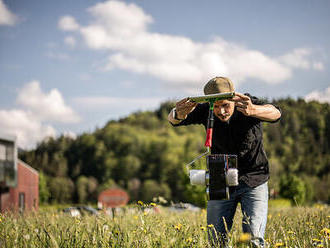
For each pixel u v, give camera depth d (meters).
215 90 3.31
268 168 3.60
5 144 30.19
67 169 152.00
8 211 5.88
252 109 3.19
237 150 3.52
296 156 100.19
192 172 3.25
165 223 4.41
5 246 3.35
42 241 3.37
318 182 97.56
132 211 5.12
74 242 3.32
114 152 153.88
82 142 157.50
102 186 140.38
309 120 95.25
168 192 131.50
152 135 173.38
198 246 3.24
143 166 147.75
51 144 159.00
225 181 3.14
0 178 29.22
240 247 3.20
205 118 3.71
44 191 89.75
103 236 3.54
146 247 3.20
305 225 4.18
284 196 40.25
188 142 143.12
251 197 3.48
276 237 3.70
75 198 140.12
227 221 3.62
